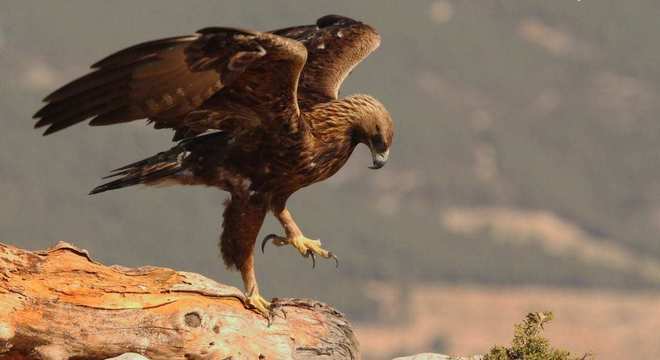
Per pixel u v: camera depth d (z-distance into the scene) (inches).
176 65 411.8
